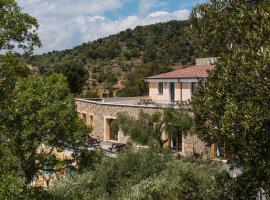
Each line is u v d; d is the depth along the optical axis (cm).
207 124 1032
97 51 12731
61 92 1666
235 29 984
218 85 955
